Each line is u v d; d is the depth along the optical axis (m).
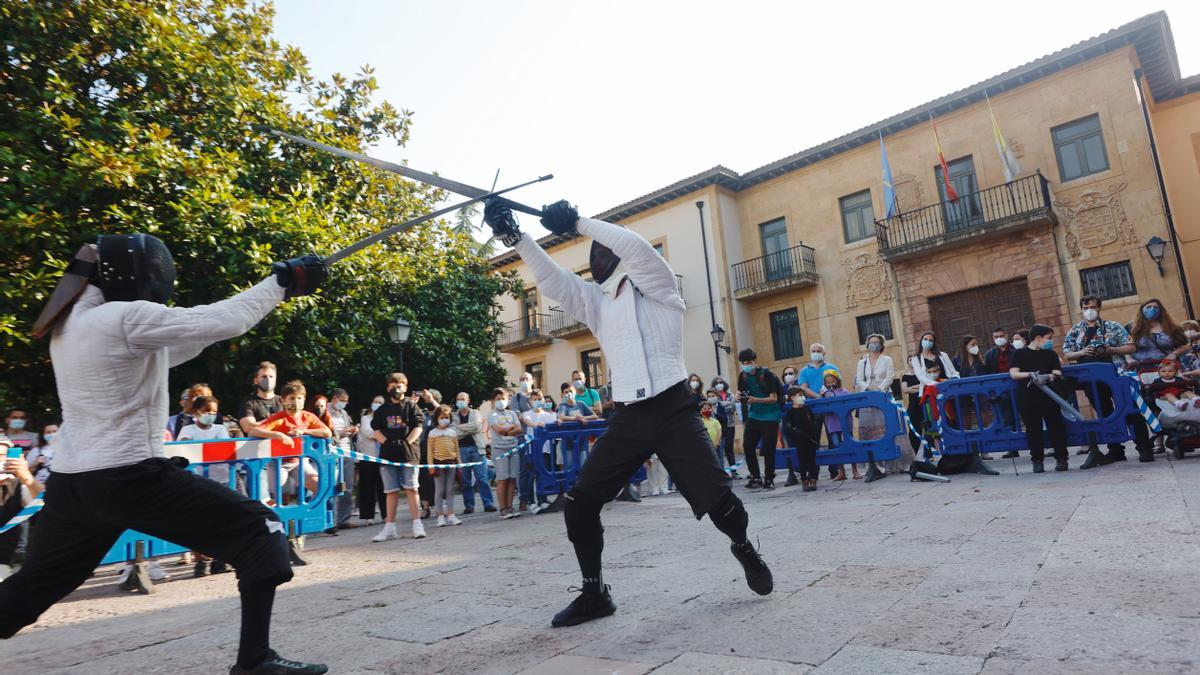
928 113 18.33
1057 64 16.48
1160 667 1.91
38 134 7.76
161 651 3.08
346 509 8.77
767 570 3.04
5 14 7.95
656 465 9.36
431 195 14.36
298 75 11.42
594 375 25.30
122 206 8.21
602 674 2.25
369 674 2.48
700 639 2.55
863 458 8.12
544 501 8.35
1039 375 7.05
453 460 8.12
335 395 9.62
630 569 4.07
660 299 2.96
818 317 20.42
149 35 8.98
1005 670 1.99
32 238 7.37
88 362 2.12
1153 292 15.23
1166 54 16.67
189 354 2.43
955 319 18.11
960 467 7.77
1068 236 16.38
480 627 3.04
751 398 8.31
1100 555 3.27
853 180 20.06
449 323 16.47
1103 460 7.15
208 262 8.72
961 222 18.05
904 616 2.61
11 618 2.14
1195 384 7.25
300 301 9.48
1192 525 3.71
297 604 3.87
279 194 10.49
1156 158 15.84
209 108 9.84
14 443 7.24
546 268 3.05
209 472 5.53
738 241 22.20
